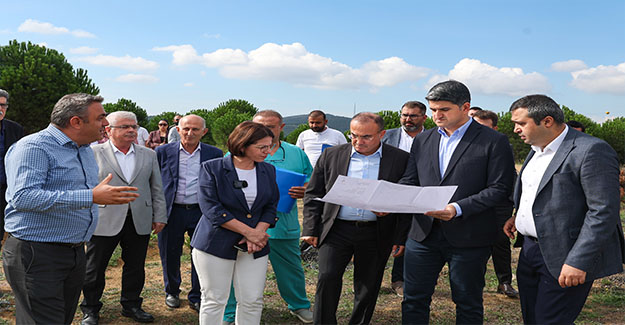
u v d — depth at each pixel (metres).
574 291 2.88
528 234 3.11
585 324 4.49
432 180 3.43
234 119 30.84
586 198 2.76
